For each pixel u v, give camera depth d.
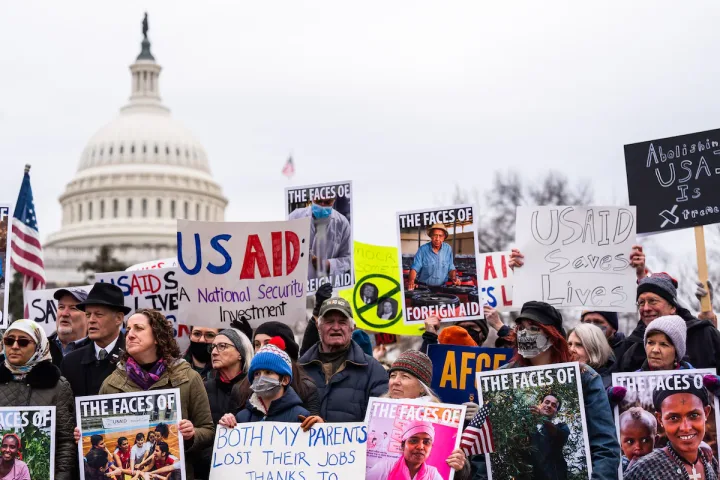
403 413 8.27
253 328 11.02
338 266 12.10
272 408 8.67
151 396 8.42
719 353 10.09
